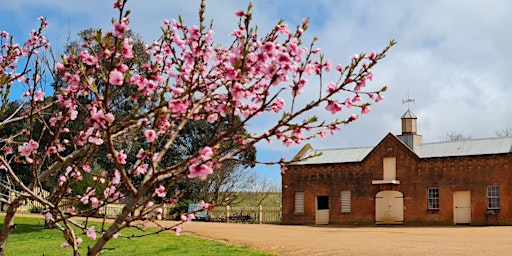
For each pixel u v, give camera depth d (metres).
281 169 4.87
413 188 39.25
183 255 16.42
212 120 5.19
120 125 4.65
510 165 36.00
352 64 4.55
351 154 43.47
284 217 43.78
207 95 4.81
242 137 4.47
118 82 4.24
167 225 27.86
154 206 4.66
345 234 26.20
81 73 4.66
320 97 4.45
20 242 20.66
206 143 4.55
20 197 5.05
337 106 4.57
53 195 5.39
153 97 5.31
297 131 4.66
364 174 41.28
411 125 41.34
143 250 17.72
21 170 24.77
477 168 37.12
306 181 43.47
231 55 4.34
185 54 4.71
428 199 38.78
